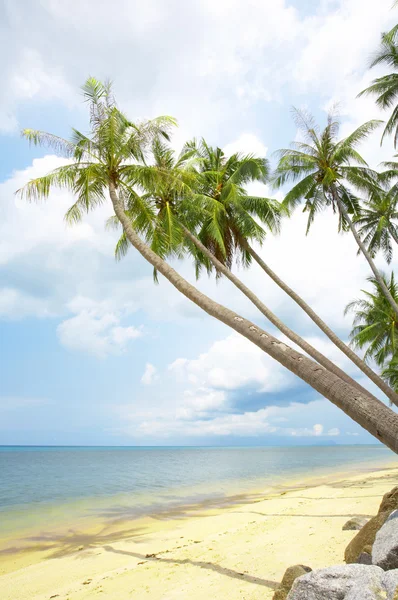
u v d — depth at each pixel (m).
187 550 9.13
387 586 3.46
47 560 9.99
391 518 5.18
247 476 31.48
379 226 24.83
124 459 66.88
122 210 11.91
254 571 6.93
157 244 15.37
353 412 5.16
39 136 12.74
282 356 6.39
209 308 8.24
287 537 9.08
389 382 36.97
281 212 19.89
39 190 12.43
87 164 12.82
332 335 17.38
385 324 30.70
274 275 18.91
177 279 9.28
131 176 13.11
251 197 19.44
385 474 25.86
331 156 21.80
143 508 17.36
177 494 21.50
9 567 9.55
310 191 22.42
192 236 17.17
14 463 55.00
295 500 16.33
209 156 21.39
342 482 23.00
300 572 4.85
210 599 5.89
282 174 22.44
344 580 3.90
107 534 12.69
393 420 4.79
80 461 59.91
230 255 19.58
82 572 8.68
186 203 17.30
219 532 11.08
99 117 12.66
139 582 7.20
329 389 5.54
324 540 8.38
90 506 18.06
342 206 21.62
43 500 19.98
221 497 20.17
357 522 9.10
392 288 30.73
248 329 7.18
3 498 20.81
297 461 54.59
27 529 13.59
